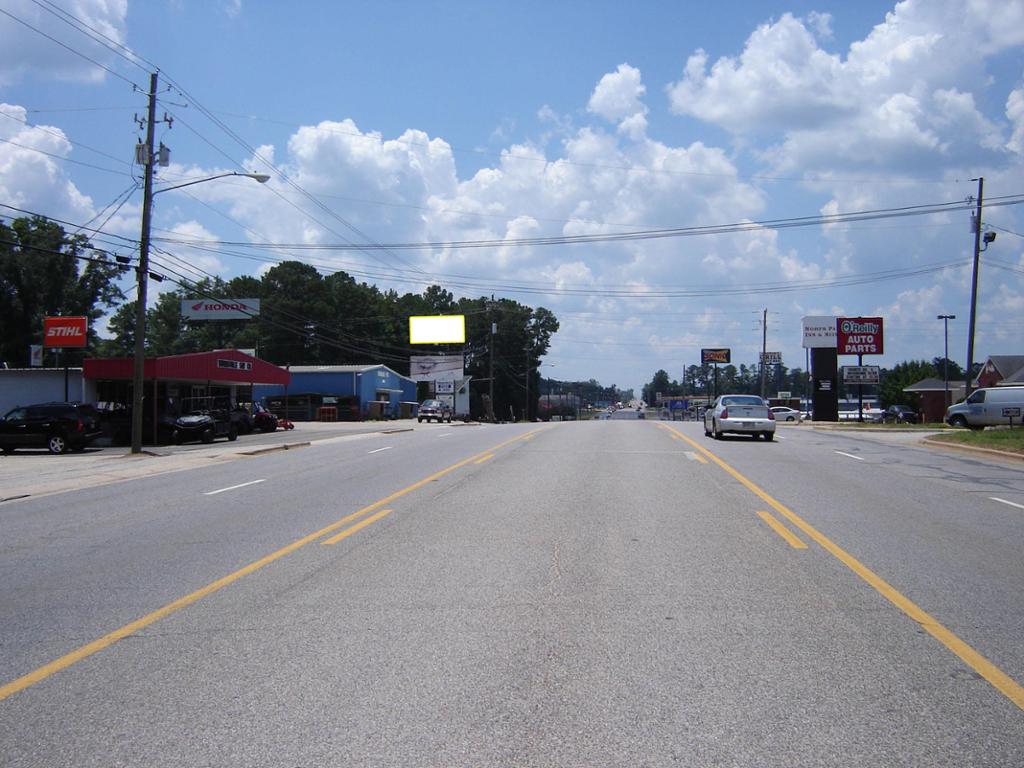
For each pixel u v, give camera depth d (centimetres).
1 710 525
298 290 9562
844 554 966
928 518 1230
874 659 599
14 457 3123
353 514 1310
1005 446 2475
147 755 457
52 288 6988
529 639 648
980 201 4338
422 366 10062
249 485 1814
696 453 2395
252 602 776
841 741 466
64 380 4081
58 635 685
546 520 1212
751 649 622
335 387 7981
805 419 7281
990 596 776
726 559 940
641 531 1117
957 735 473
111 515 1409
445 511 1316
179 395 4438
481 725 489
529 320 12156
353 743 468
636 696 530
